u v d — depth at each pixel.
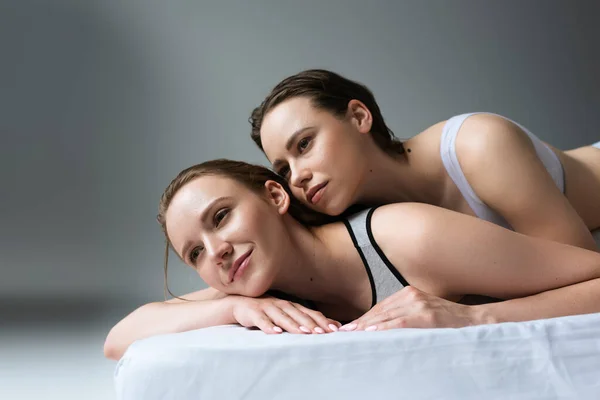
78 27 4.99
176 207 1.81
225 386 1.32
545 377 1.34
